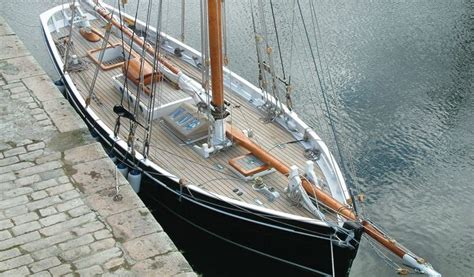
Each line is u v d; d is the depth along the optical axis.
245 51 20.16
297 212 11.64
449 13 22.66
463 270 12.68
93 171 9.34
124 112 13.15
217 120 13.09
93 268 7.75
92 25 18.80
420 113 17.41
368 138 16.38
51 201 8.77
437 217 13.97
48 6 23.22
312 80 18.77
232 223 11.88
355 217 11.18
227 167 12.87
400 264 12.73
